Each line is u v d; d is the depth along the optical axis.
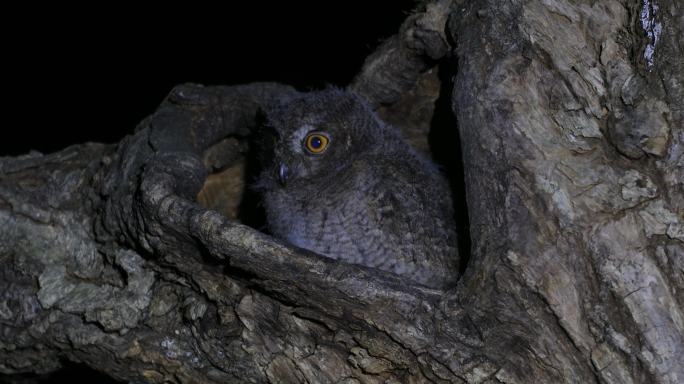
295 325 4.76
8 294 5.89
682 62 4.19
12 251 6.00
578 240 4.16
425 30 5.77
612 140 4.26
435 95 6.77
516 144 4.39
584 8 4.54
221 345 5.00
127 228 5.53
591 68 4.41
